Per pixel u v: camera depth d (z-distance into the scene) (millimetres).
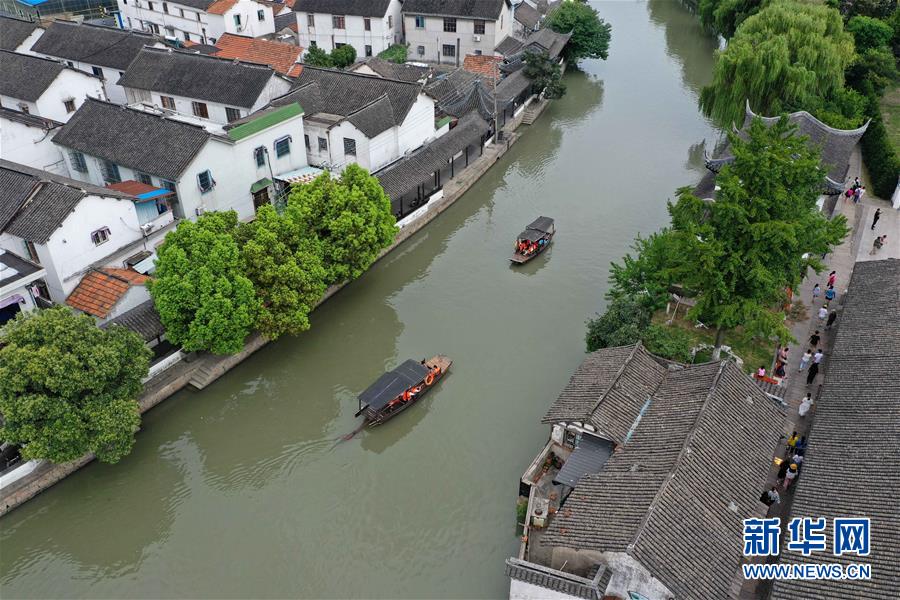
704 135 77562
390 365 45656
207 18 90688
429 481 37469
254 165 55188
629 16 122000
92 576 33281
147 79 65625
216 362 43719
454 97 74688
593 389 35688
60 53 75812
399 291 52969
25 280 40781
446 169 69312
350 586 32344
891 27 89312
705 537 27703
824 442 32125
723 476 30328
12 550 34688
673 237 41562
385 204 50531
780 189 36906
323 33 95750
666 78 94562
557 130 80062
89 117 55219
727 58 68688
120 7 101562
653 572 26016
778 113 60438
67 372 33281
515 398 42469
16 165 50031
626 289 44531
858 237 55094
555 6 115125
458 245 59000
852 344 37719
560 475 32469
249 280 41344
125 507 36531
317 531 35031
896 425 31328
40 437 33188
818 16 73875
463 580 32375
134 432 38875
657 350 40906
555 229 60188
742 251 37938
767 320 37500
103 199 44406
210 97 62500
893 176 60062
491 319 49500
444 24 92688
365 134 58500
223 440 40562
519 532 34281
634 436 33375
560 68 88688
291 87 65375
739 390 34594
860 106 68188
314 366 45656
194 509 36438
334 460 39094
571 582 27047
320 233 48094
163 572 33344
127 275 44031
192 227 41156
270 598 31969
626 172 69938
